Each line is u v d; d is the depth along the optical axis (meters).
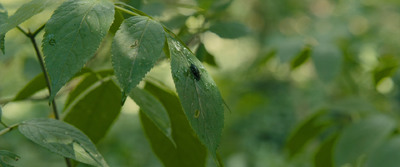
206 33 0.99
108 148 3.41
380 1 3.05
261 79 4.36
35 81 0.79
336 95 2.09
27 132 0.64
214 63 1.05
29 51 1.40
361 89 1.80
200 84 0.61
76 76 0.79
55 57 0.59
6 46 1.34
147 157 3.48
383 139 0.94
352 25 3.28
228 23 0.99
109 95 0.80
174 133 0.79
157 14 0.93
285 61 1.34
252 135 4.29
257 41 3.85
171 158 0.81
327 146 1.22
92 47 0.60
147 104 0.72
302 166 3.28
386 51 2.93
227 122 4.04
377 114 1.09
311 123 1.28
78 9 0.61
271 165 3.59
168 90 0.76
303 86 4.33
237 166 3.62
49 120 0.66
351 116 1.22
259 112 4.41
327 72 1.26
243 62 3.81
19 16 0.64
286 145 1.34
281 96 4.46
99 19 0.61
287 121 4.45
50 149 0.63
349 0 3.31
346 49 1.68
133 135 3.71
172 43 0.61
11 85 1.44
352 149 0.96
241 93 3.06
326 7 3.74
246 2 3.82
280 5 3.85
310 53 1.37
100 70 0.80
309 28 3.34
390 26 3.25
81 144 0.65
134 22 0.61
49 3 0.64
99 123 0.82
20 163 2.34
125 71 0.58
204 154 0.80
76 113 0.81
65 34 0.60
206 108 0.60
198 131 0.59
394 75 1.28
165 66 1.12
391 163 0.91
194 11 1.04
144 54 0.59
